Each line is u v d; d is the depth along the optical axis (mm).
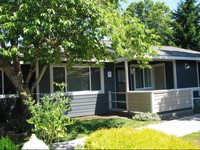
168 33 36219
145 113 12719
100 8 8844
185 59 16641
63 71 14375
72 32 9172
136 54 10648
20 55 9648
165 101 13578
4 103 12875
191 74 18031
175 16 36344
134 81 17453
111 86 16094
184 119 12469
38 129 6645
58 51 9641
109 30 8805
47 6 8531
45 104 7008
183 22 35594
